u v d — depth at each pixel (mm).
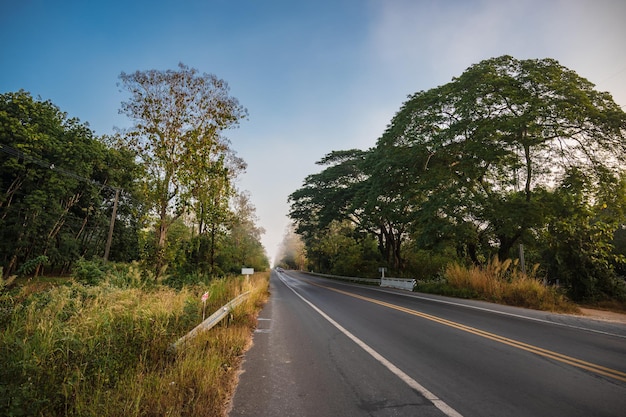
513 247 26562
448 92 23688
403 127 26141
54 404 3369
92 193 31891
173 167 15320
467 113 21594
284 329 8922
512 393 4312
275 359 6016
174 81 15227
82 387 3762
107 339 4996
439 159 25844
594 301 17531
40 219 26234
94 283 11508
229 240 31125
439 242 23312
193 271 19859
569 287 18781
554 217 20312
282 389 4531
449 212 21984
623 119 18781
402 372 5203
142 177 15305
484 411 3775
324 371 5309
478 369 5320
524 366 5469
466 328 8812
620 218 20688
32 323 5477
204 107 15906
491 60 22438
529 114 19406
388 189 28312
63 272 33469
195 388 4184
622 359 5875
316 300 17062
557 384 4629
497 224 21000
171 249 15516
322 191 40312
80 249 35688
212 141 16344
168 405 3596
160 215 15234
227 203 21266
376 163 28734
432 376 5004
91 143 29422
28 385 3404
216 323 8305
